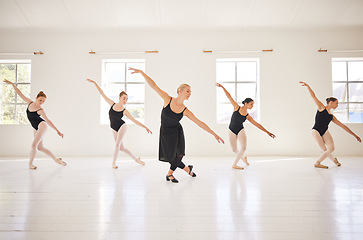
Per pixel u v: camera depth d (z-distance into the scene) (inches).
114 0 209.0
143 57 237.0
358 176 123.5
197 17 223.0
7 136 230.1
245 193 90.5
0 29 233.9
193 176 123.7
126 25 231.5
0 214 68.3
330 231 56.6
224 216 66.5
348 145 224.8
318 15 218.5
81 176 125.0
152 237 53.4
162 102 233.6
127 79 246.1
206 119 231.9
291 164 169.2
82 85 235.8
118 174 130.9
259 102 233.3
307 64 231.6
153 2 210.2
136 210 71.5
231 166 160.1
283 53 233.3
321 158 153.2
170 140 107.3
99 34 239.0
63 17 223.6
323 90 229.5
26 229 57.9
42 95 150.0
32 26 231.6
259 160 192.5
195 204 77.2
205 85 234.1
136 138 231.1
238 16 221.5
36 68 236.1
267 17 221.9
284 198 83.8
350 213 68.9
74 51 237.8
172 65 235.9
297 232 56.0
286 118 229.8
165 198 83.9
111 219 64.3
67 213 69.1
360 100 238.8
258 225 60.2
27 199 83.0
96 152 231.6
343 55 230.5
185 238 52.9
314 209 72.5
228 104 246.5
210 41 237.1
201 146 229.9
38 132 148.6
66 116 233.8
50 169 147.7
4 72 246.7
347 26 227.8
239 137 147.1
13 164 169.5
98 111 234.4
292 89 231.1
